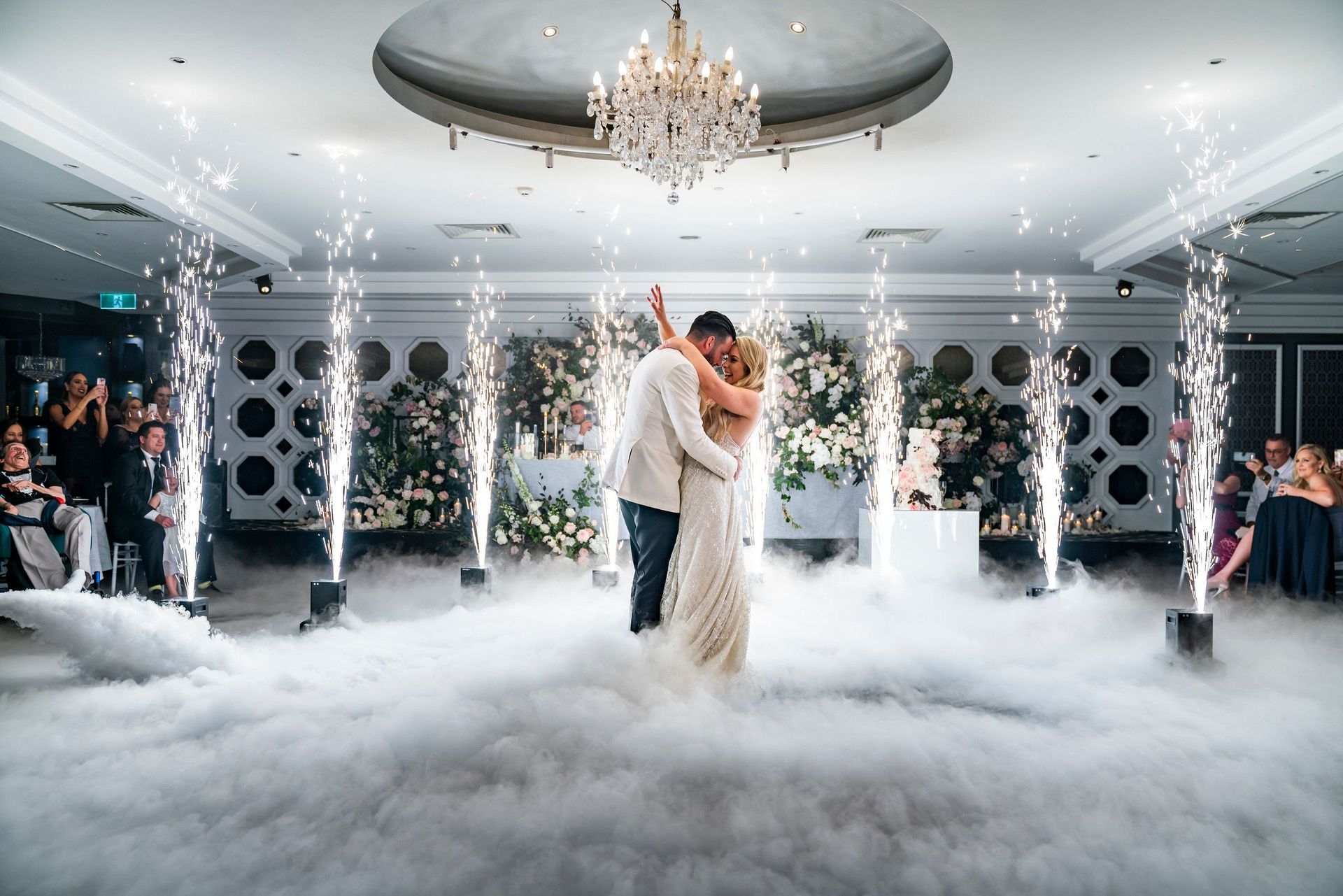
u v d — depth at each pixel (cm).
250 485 1118
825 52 560
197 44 466
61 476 924
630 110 488
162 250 856
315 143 616
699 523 399
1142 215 791
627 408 418
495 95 615
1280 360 1112
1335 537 612
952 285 1077
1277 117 557
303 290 1088
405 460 995
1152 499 1113
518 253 976
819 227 850
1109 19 434
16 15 434
